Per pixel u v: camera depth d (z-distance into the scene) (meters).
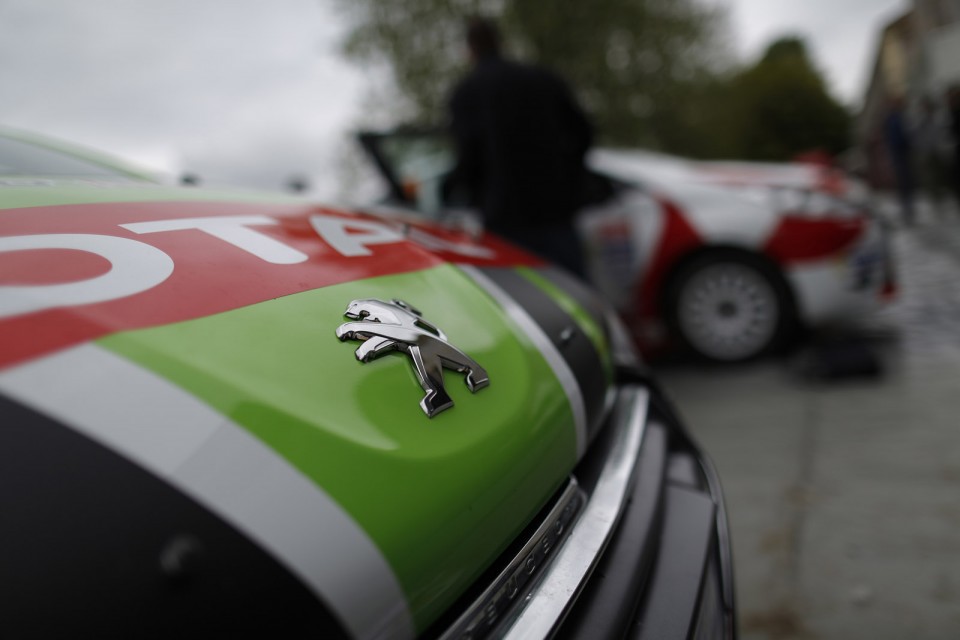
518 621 0.74
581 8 11.54
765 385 2.98
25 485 0.54
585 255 3.32
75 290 0.71
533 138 2.64
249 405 0.64
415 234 1.38
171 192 1.22
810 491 2.03
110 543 0.53
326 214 1.31
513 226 2.69
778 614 1.53
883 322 3.78
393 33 12.35
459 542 0.68
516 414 0.84
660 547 1.00
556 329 1.10
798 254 3.02
